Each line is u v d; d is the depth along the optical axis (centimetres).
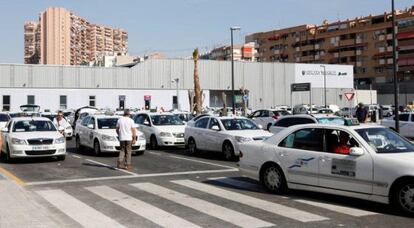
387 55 10662
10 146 1547
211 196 947
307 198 914
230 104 7294
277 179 959
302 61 12512
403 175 751
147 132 2112
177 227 702
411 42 10150
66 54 12600
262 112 3669
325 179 863
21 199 873
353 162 817
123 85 6550
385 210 802
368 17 11156
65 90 6231
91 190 1023
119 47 15538
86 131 1914
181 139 2019
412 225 702
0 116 2719
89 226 706
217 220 744
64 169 1384
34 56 13412
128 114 1415
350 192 824
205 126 1753
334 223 718
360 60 11231
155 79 6750
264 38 13638
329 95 8044
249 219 749
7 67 5922
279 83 7631
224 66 7238
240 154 1048
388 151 817
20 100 5991
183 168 1397
